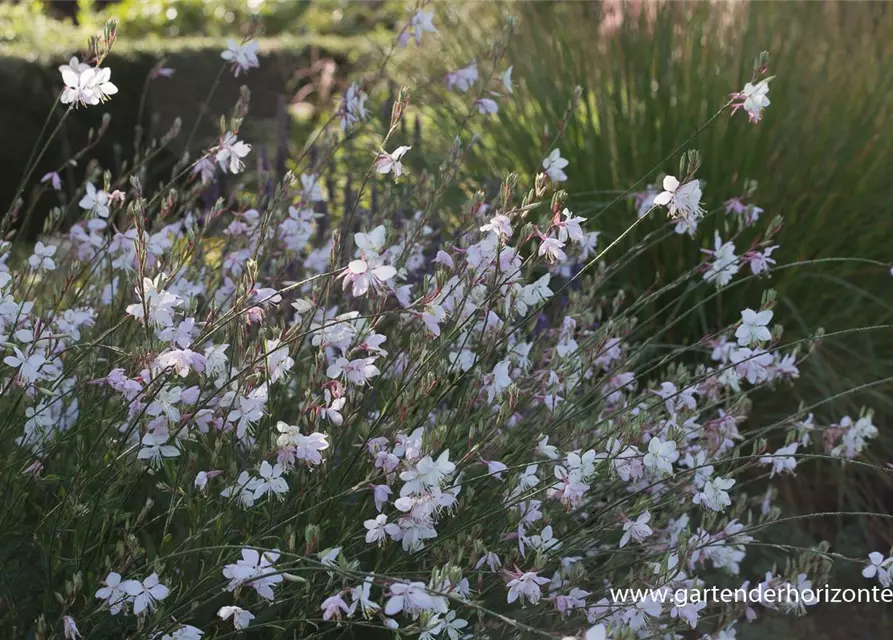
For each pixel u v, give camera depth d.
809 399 3.43
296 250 2.65
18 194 2.45
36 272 2.40
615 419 2.40
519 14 4.70
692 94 3.78
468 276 2.03
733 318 3.56
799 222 3.62
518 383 2.25
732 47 3.95
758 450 2.28
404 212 3.37
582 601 1.98
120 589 1.71
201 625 2.01
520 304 2.10
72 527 2.07
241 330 2.00
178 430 1.84
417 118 3.93
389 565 2.04
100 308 2.48
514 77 4.06
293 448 1.79
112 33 2.03
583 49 4.32
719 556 2.32
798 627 2.92
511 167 3.94
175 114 5.96
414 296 2.34
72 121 5.59
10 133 5.40
